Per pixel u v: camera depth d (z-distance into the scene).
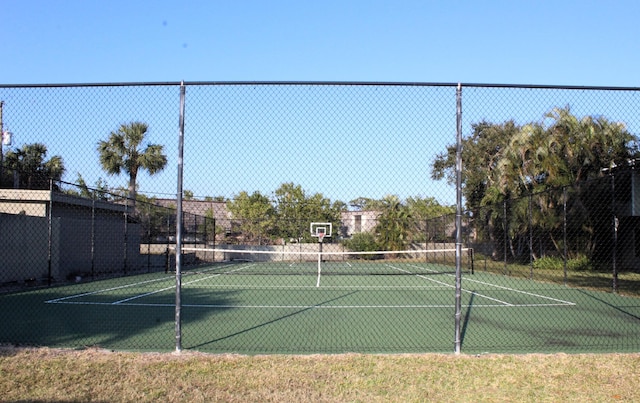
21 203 21.27
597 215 25.16
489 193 31.23
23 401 5.16
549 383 5.90
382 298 15.12
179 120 7.14
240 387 5.61
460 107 7.14
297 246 35.56
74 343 7.90
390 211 34.50
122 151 29.88
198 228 35.28
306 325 9.89
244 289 17.86
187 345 7.84
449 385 5.78
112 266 25.08
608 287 18.38
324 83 7.15
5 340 8.14
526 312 12.12
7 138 7.80
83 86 7.31
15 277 17.66
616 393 5.59
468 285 19.86
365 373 6.14
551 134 26.16
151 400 5.23
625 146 24.11
